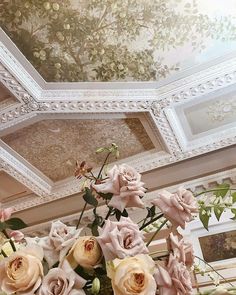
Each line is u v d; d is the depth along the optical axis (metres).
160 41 2.70
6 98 3.03
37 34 2.60
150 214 0.84
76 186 4.14
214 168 3.90
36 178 4.05
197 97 3.03
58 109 3.11
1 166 3.83
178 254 0.71
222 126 3.43
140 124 3.40
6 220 0.87
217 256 3.59
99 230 0.74
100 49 2.72
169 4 2.50
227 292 0.65
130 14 2.54
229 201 0.84
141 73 2.88
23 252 0.72
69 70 2.83
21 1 2.42
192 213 0.75
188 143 3.57
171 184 4.06
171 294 0.66
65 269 0.70
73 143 3.68
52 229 0.79
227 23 2.60
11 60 2.67
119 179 0.78
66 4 2.46
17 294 0.68
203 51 2.74
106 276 0.72
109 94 2.98
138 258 0.67
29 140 3.60
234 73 2.81
